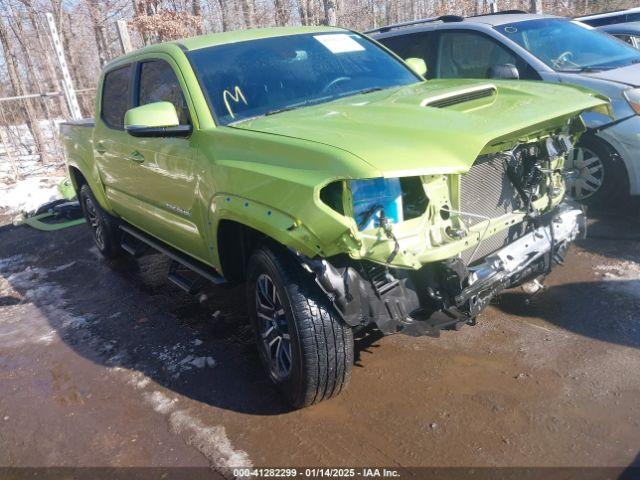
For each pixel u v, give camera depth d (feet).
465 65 20.88
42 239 24.59
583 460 8.66
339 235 8.27
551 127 10.50
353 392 10.95
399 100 10.96
